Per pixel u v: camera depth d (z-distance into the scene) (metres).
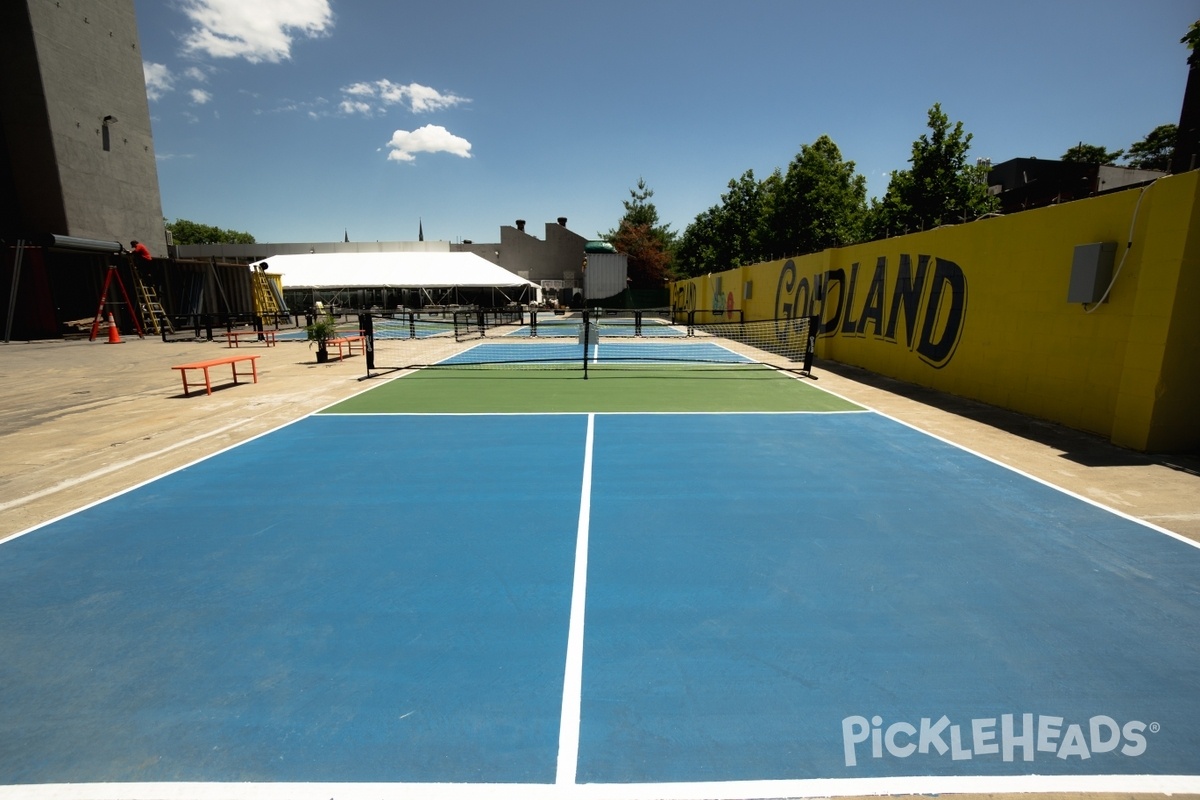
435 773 2.62
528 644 3.54
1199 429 7.36
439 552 4.75
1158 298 7.07
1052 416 9.05
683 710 2.98
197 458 7.37
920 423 9.09
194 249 58.31
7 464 7.16
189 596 4.11
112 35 29.06
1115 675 3.26
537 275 58.19
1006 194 20.44
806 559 4.60
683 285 41.88
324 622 3.78
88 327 27.12
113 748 2.76
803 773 2.61
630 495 6.02
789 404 10.59
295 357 18.55
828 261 17.11
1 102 25.39
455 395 11.59
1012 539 4.96
